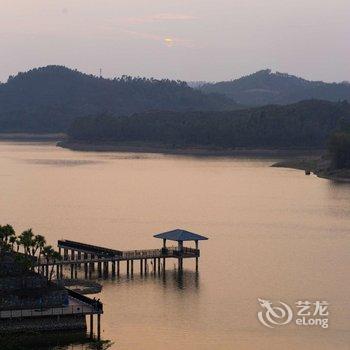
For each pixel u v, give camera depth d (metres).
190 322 162.88
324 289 187.62
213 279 197.12
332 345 150.62
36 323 151.50
